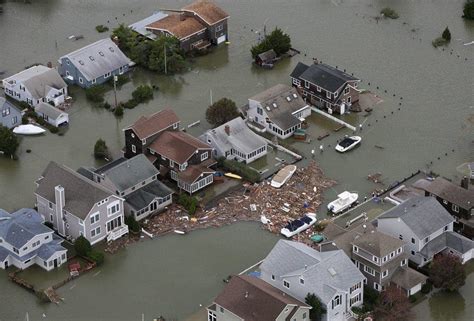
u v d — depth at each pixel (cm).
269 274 14700
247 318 13738
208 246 16438
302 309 13975
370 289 15000
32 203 17562
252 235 16688
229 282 14350
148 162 17438
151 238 16625
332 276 14388
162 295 15288
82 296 15262
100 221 16325
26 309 14938
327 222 16788
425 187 17038
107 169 17500
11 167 18650
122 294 15312
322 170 18500
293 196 17650
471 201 16462
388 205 17362
